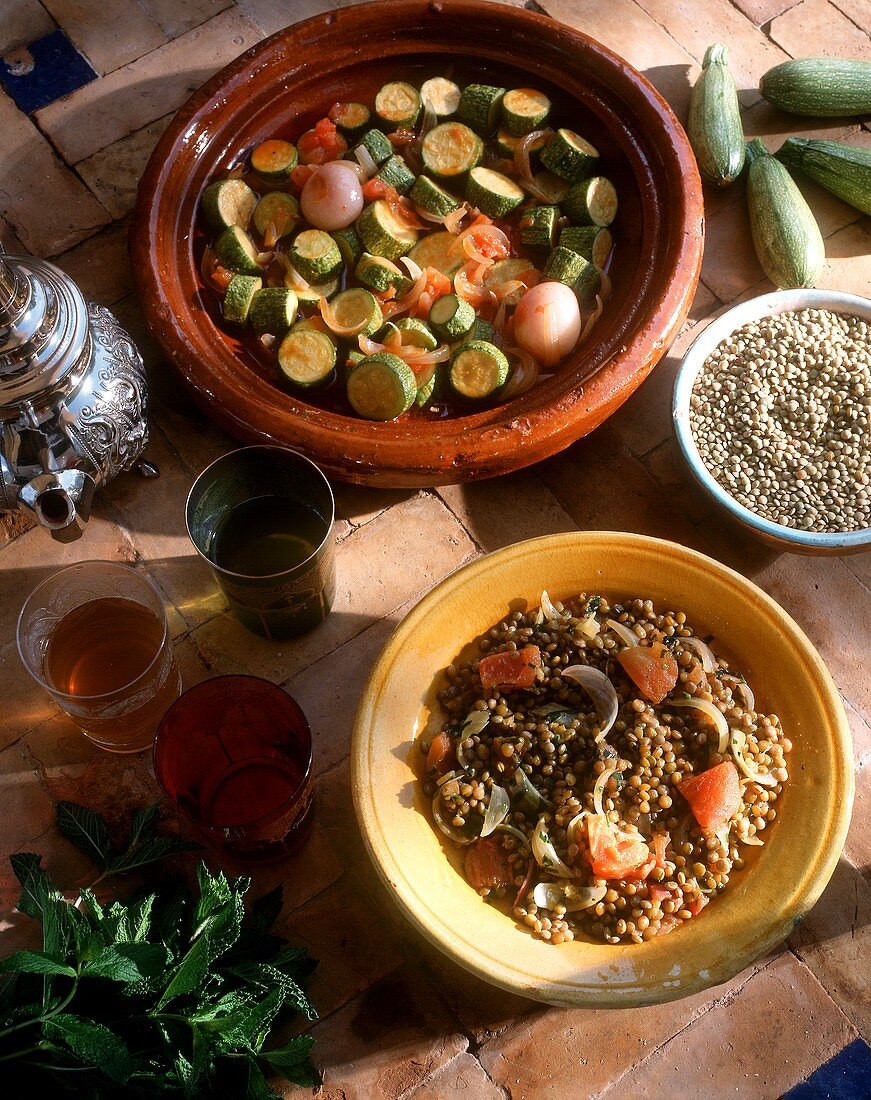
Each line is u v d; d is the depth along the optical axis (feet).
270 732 1.94
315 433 2.08
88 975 1.57
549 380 2.19
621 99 2.37
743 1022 1.96
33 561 2.23
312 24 2.38
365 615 2.21
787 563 2.28
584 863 1.83
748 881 1.82
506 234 2.38
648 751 1.87
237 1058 1.70
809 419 2.25
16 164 2.55
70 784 2.07
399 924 2.00
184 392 2.37
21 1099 1.61
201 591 2.22
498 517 2.30
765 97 2.64
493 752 1.91
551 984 1.70
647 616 1.98
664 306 2.16
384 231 2.30
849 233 2.57
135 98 2.61
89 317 2.06
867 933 2.02
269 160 2.38
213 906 1.69
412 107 2.41
